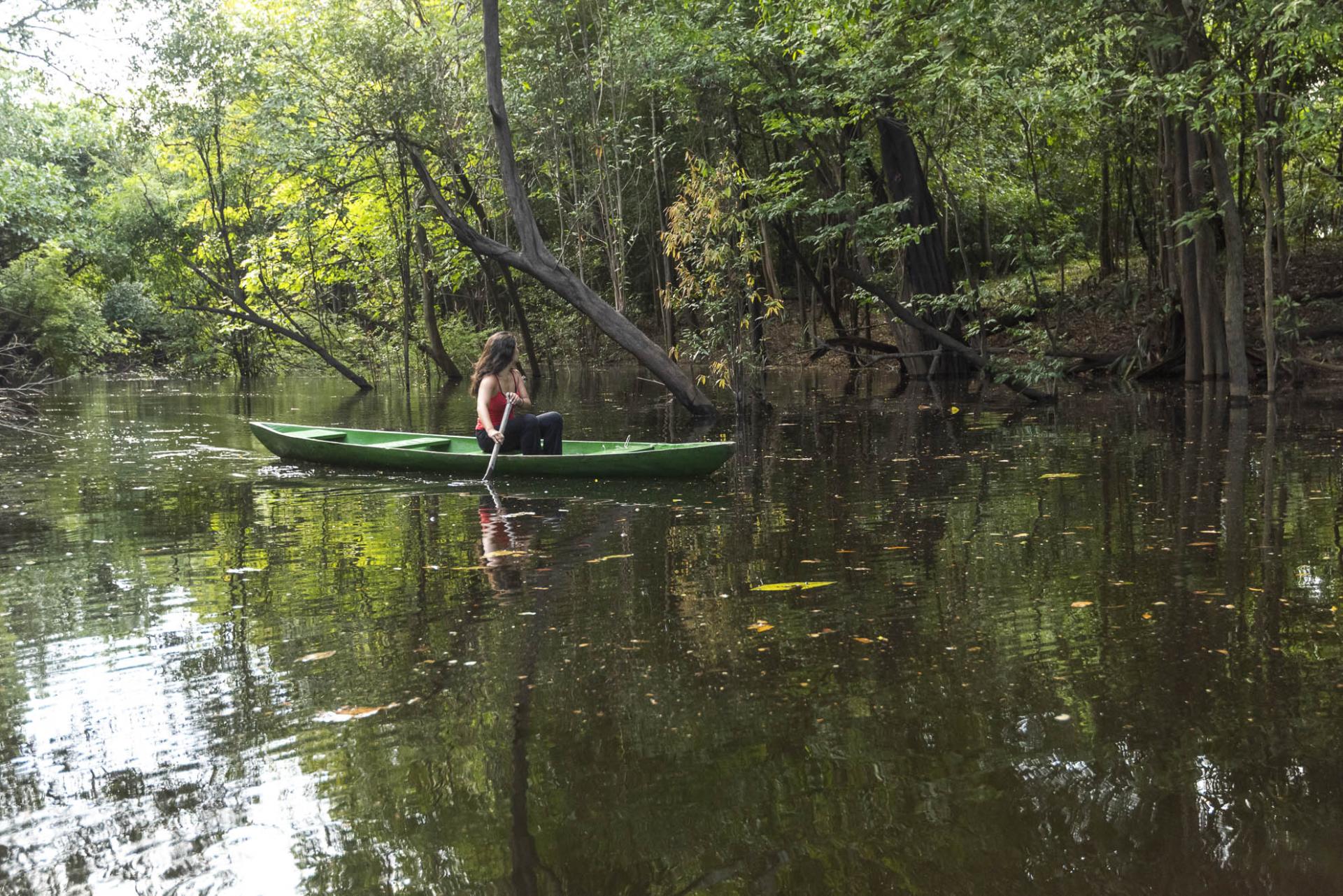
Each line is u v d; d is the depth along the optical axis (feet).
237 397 63.16
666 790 8.89
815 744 9.71
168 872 7.82
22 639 13.58
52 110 65.16
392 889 7.47
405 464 28.58
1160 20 34.76
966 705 10.55
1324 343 49.52
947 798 8.61
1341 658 11.59
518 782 9.12
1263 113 37.68
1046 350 55.47
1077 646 12.27
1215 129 35.81
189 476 28.81
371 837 8.23
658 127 69.82
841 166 53.36
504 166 42.24
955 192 61.46
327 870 7.79
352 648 12.94
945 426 36.24
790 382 59.47
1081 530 18.61
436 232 71.20
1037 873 7.48
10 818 8.69
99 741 10.19
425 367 80.02
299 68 52.90
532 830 8.30
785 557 17.30
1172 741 9.54
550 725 10.33
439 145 54.03
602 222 70.49
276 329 72.79
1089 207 72.79
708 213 42.50
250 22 62.64
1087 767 9.08
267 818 8.60
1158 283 55.01
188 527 21.27
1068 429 33.86
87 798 9.00
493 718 10.57
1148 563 16.07
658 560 17.34
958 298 50.55
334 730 10.34
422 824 8.41
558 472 26.71
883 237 48.52
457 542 19.22
